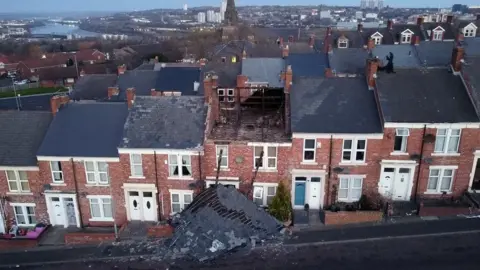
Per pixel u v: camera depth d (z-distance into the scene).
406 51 54.50
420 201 30.30
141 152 29.12
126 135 29.89
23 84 98.19
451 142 29.42
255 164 30.03
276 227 27.77
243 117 35.16
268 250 26.06
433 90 30.91
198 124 30.19
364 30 80.62
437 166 29.70
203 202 28.61
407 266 24.17
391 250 25.67
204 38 160.88
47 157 29.20
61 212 30.83
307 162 29.84
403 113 29.25
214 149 29.61
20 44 193.88
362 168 29.89
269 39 123.50
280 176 30.16
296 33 135.00
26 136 31.30
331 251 25.91
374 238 26.97
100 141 30.05
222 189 28.97
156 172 29.62
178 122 30.50
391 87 31.22
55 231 30.48
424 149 29.30
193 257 25.72
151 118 30.91
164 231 28.45
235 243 26.20
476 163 29.80
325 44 74.06
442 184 30.56
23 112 32.94
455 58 31.84
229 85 52.25
